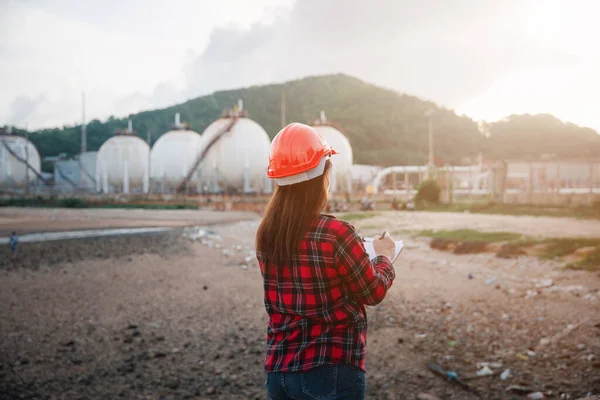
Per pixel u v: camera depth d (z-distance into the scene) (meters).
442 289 9.59
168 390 5.48
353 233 1.92
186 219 35.88
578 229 16.97
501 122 129.00
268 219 2.03
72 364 6.36
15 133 112.12
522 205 30.97
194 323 8.16
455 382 5.25
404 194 59.94
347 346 1.88
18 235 23.44
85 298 10.26
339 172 83.62
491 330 6.85
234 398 5.23
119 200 66.75
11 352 6.84
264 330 7.60
